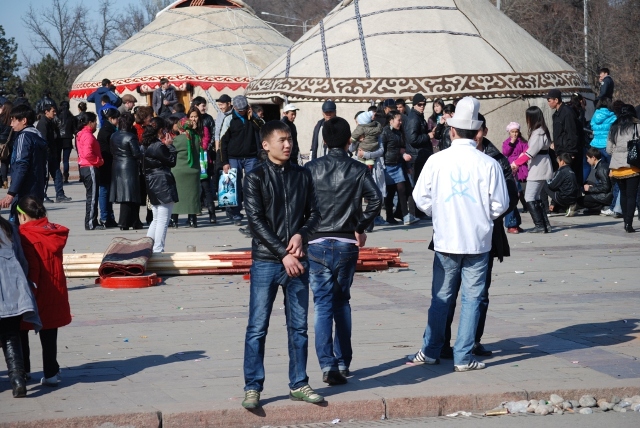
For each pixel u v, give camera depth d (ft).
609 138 54.08
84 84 125.49
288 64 80.07
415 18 78.95
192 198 57.88
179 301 35.19
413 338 28.81
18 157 34.96
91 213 57.93
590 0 167.63
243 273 41.19
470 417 22.30
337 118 24.32
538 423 21.70
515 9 175.01
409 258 45.39
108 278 38.27
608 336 28.86
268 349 27.43
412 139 58.85
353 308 33.47
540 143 53.01
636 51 155.53
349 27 79.77
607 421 21.84
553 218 61.98
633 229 54.39
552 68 79.71
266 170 21.67
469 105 24.86
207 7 128.98
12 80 249.55
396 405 22.41
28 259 23.09
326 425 21.84
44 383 23.67
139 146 57.26
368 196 23.97
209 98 117.91
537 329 29.96
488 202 24.72
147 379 24.27
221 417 21.44
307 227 21.76
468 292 25.12
